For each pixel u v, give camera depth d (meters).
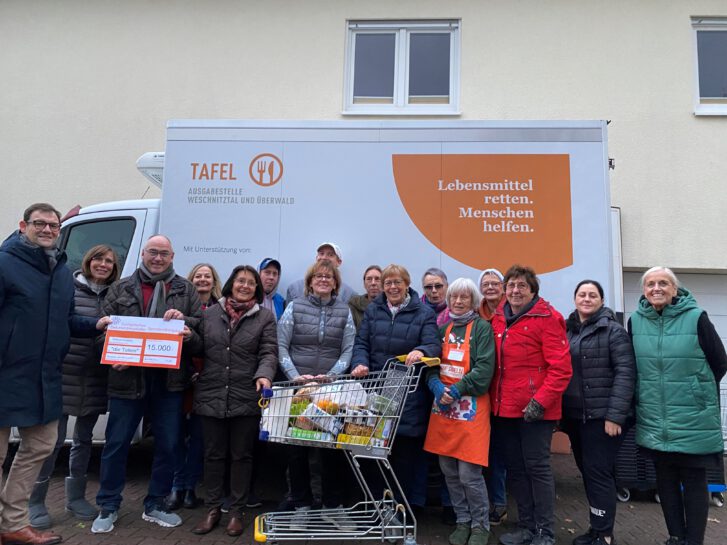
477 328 3.64
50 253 3.43
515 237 4.29
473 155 4.38
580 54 7.80
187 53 8.29
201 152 4.57
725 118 7.54
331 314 3.88
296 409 3.32
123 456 3.78
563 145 4.34
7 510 3.44
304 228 4.43
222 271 4.46
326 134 4.50
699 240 7.39
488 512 3.80
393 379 3.47
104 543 3.57
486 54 7.95
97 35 8.41
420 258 4.34
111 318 3.62
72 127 8.32
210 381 3.73
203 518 4.06
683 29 7.71
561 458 6.45
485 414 3.63
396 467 3.85
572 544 3.78
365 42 8.42
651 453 3.52
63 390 3.86
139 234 4.95
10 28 8.51
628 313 7.57
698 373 3.37
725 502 5.04
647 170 7.54
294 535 3.46
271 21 8.24
